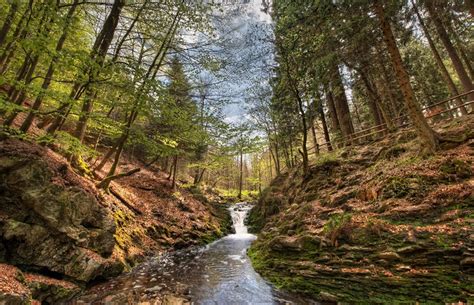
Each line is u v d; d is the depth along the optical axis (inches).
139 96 325.1
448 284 204.7
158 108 356.2
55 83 437.4
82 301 252.7
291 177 843.4
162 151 473.7
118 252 375.6
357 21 405.4
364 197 393.7
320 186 567.5
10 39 277.9
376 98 657.6
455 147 368.8
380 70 779.4
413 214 284.2
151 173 938.1
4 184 265.1
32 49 264.2
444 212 268.1
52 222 277.1
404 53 925.8
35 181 281.7
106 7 398.6
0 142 289.4
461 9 508.1
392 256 245.0
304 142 668.1
